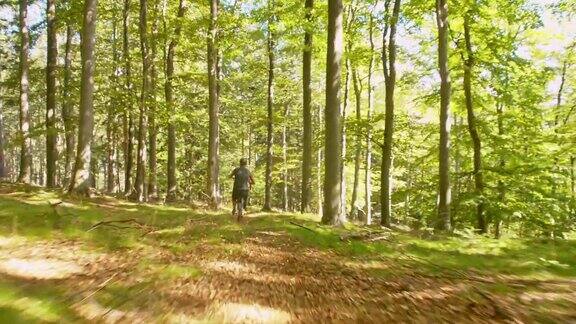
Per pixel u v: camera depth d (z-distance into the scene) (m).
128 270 6.33
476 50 19.33
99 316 4.32
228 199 47.25
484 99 20.70
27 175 22.09
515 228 19.22
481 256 8.88
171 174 24.83
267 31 20.70
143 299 5.08
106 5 25.59
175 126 26.66
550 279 6.72
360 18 23.48
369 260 8.45
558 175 19.27
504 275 7.06
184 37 22.00
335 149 13.62
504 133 20.62
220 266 7.30
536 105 20.67
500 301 5.27
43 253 6.74
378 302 5.57
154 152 24.94
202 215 14.77
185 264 7.11
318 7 19.52
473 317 4.79
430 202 20.50
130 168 23.31
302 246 9.81
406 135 24.17
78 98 22.20
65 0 23.02
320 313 5.11
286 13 18.77
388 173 19.12
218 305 5.18
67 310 4.32
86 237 8.13
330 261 8.29
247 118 36.97
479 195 17.36
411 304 5.41
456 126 20.75
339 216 13.71
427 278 6.89
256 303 5.39
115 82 21.39
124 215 12.20
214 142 20.14
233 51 20.17
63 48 29.83
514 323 4.47
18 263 5.98
